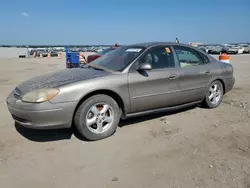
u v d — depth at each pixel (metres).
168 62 4.28
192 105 4.87
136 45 4.44
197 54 4.83
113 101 3.65
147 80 3.90
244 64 16.31
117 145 3.42
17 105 3.27
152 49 4.17
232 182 2.50
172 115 4.71
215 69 4.96
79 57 14.53
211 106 5.08
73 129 4.01
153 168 2.80
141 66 3.73
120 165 2.89
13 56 43.53
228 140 3.51
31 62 23.39
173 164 2.88
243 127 4.00
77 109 3.41
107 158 3.06
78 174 2.71
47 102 3.15
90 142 3.53
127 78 3.72
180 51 4.53
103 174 2.70
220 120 4.38
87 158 3.06
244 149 3.22
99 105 3.57
